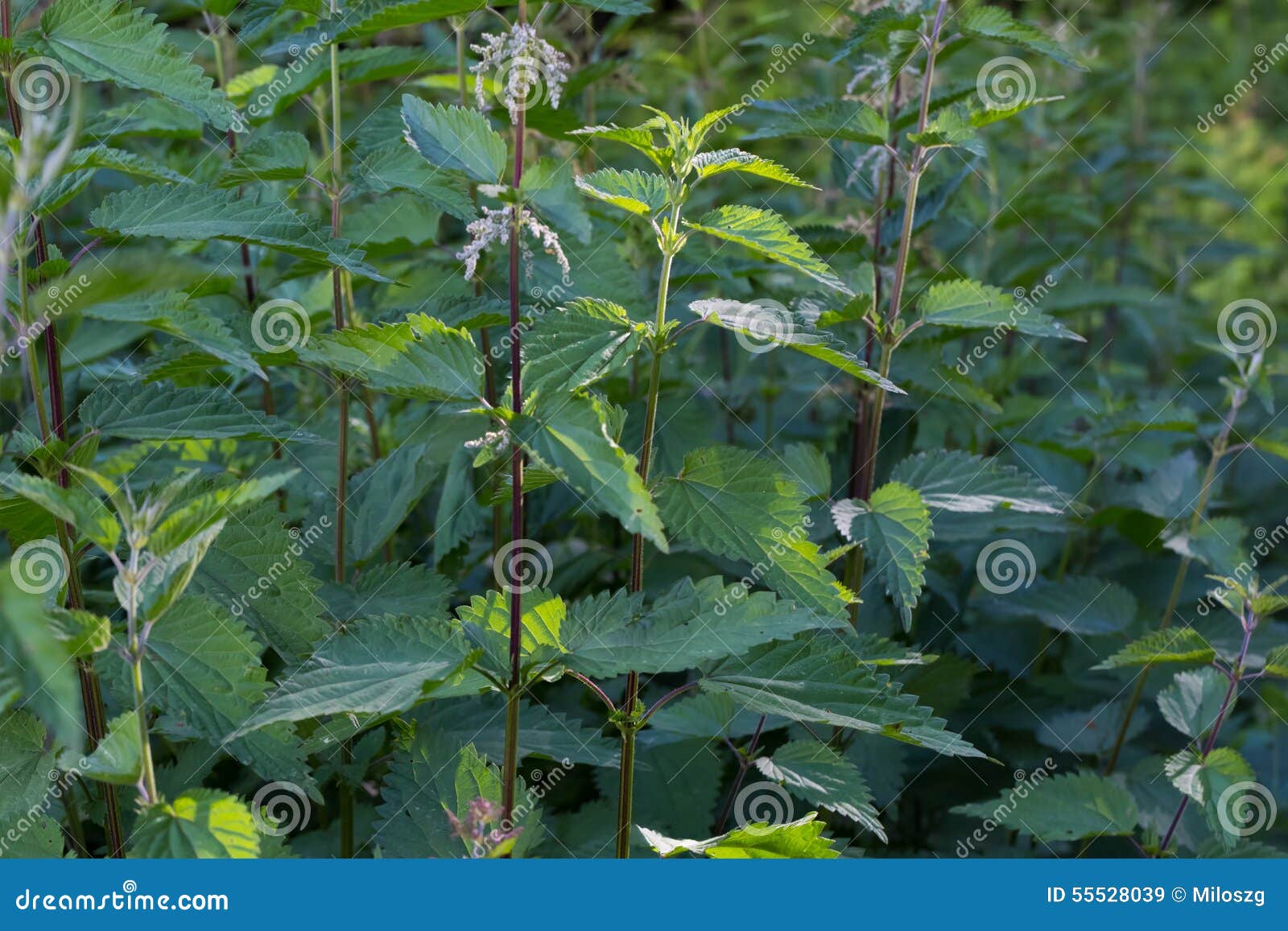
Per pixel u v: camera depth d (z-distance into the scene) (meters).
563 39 1.33
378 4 1.04
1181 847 1.21
